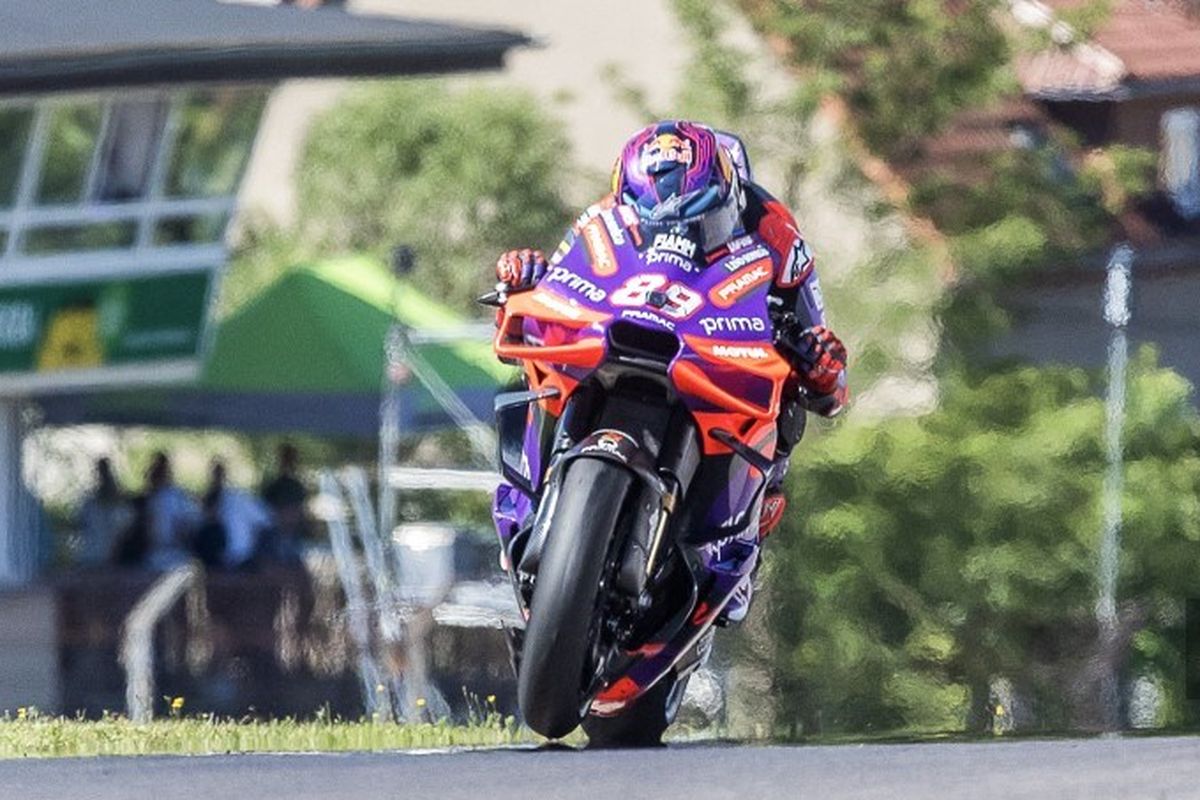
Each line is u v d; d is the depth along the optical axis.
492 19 137.38
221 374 92.12
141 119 90.94
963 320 97.75
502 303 25.09
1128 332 119.81
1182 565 86.50
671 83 130.50
